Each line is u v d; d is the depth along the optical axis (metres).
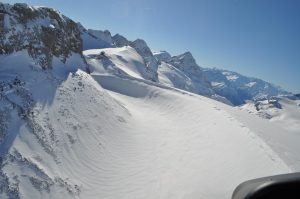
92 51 120.25
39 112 26.83
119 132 33.59
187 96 58.66
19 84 28.67
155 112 50.00
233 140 32.72
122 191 24.06
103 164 26.75
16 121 24.28
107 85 58.62
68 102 31.22
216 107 48.75
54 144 24.98
